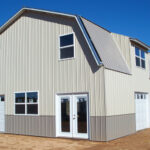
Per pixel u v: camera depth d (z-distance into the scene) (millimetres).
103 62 13922
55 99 15625
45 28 16719
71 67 15148
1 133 18031
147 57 21156
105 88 13711
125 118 15914
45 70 16312
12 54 18250
